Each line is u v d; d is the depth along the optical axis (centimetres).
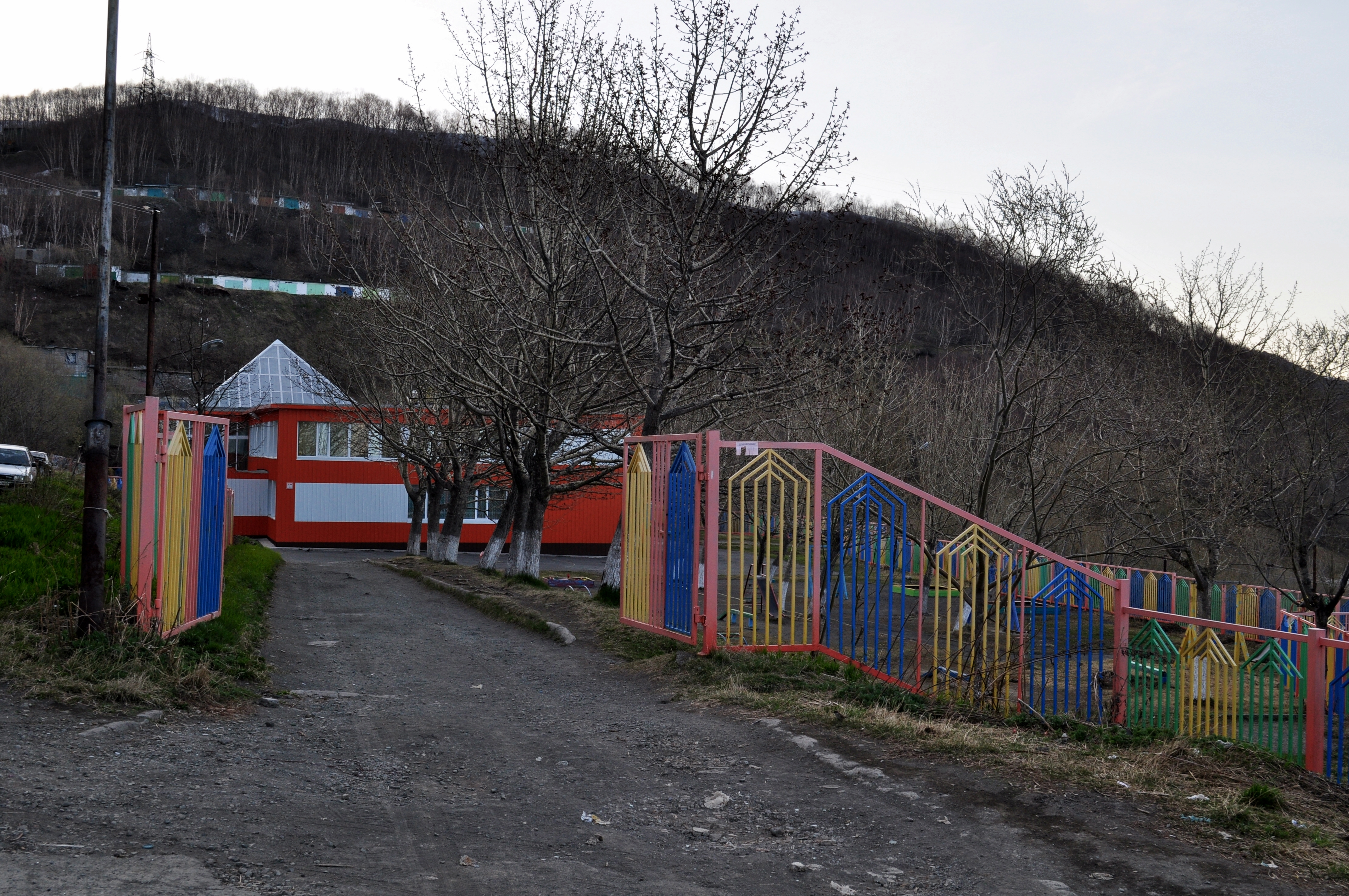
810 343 1616
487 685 1039
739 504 1755
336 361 3316
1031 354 1477
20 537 1168
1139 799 578
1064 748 708
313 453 4506
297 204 12244
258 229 11844
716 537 1067
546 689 1011
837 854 497
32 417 5581
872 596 1695
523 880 441
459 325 1848
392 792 589
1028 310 1434
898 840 515
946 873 468
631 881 448
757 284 1535
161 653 877
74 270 10269
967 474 1978
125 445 988
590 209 1691
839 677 999
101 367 900
